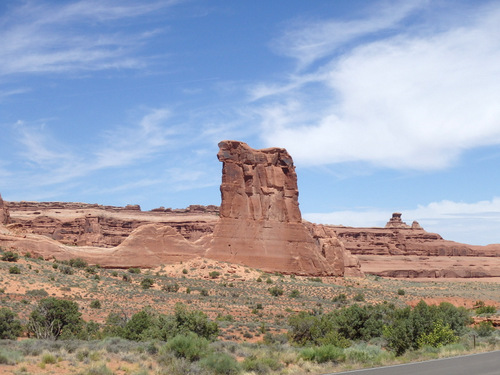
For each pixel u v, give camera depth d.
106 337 38.12
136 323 43.50
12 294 63.88
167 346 28.83
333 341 40.66
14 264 77.81
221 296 82.75
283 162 119.25
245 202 112.88
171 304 71.44
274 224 113.50
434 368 22.59
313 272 114.94
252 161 115.81
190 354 27.67
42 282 71.62
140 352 30.62
